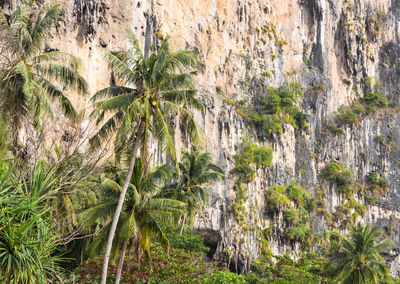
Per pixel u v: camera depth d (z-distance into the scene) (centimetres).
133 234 2934
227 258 7450
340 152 11738
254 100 9831
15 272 1259
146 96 2642
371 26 14100
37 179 1497
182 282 3747
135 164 3162
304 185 10462
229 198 7944
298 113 10831
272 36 10975
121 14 5950
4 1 4316
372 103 12950
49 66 2759
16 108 2353
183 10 8275
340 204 11062
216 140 8162
